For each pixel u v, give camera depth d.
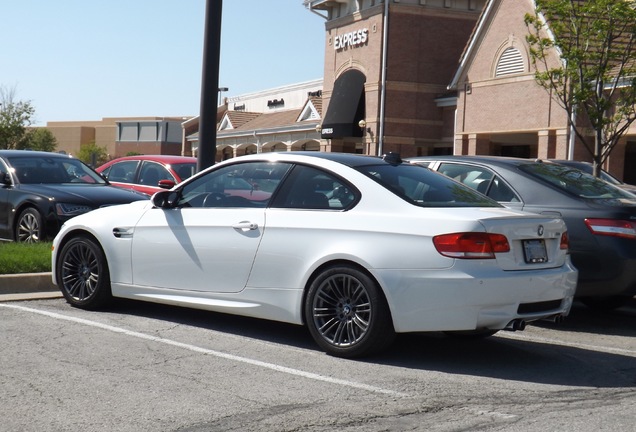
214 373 5.82
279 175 7.05
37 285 8.88
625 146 27.48
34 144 72.50
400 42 36.41
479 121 31.31
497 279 5.99
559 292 6.43
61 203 11.39
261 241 6.82
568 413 5.08
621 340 7.78
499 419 4.90
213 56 10.83
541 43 15.71
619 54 14.73
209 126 10.90
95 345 6.52
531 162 9.03
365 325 6.27
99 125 91.31
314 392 5.41
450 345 7.13
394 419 4.86
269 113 54.94
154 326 7.34
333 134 38.09
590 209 8.02
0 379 5.48
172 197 7.54
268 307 6.79
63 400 5.07
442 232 6.05
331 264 6.46
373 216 6.39
